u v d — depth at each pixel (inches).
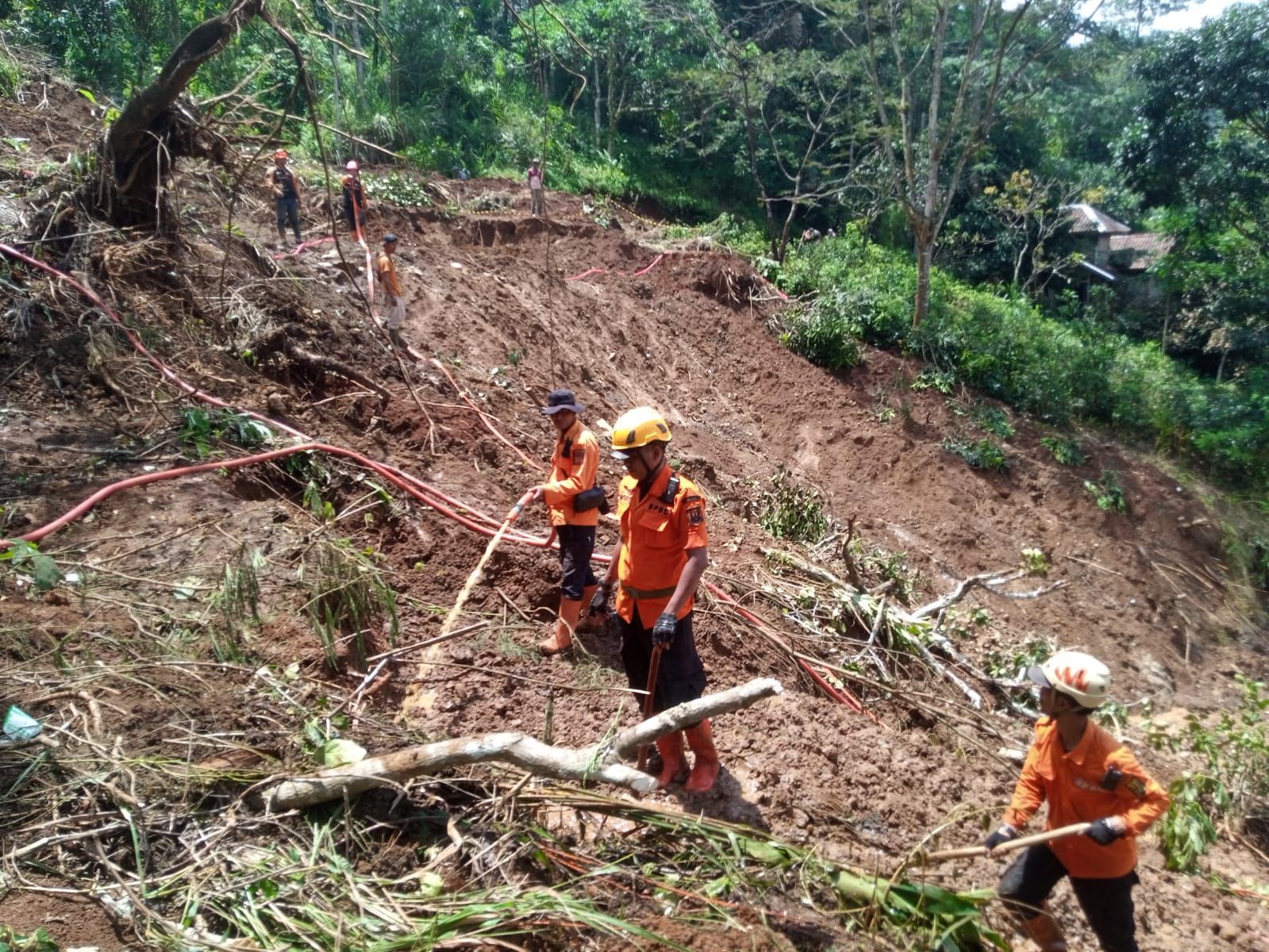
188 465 251.4
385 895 133.0
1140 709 438.0
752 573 319.9
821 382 658.8
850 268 838.5
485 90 1024.2
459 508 273.7
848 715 240.5
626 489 175.8
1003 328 777.6
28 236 307.6
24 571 192.7
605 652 240.5
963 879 178.9
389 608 209.5
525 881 142.3
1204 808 281.4
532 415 402.9
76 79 630.5
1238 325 905.5
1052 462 648.4
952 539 559.8
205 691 171.8
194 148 335.6
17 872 129.1
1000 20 794.2
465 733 192.9
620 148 1182.3
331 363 329.1
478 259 574.9
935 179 734.5
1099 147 1449.3
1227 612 578.2
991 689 330.3
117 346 287.3
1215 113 891.4
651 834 159.6
